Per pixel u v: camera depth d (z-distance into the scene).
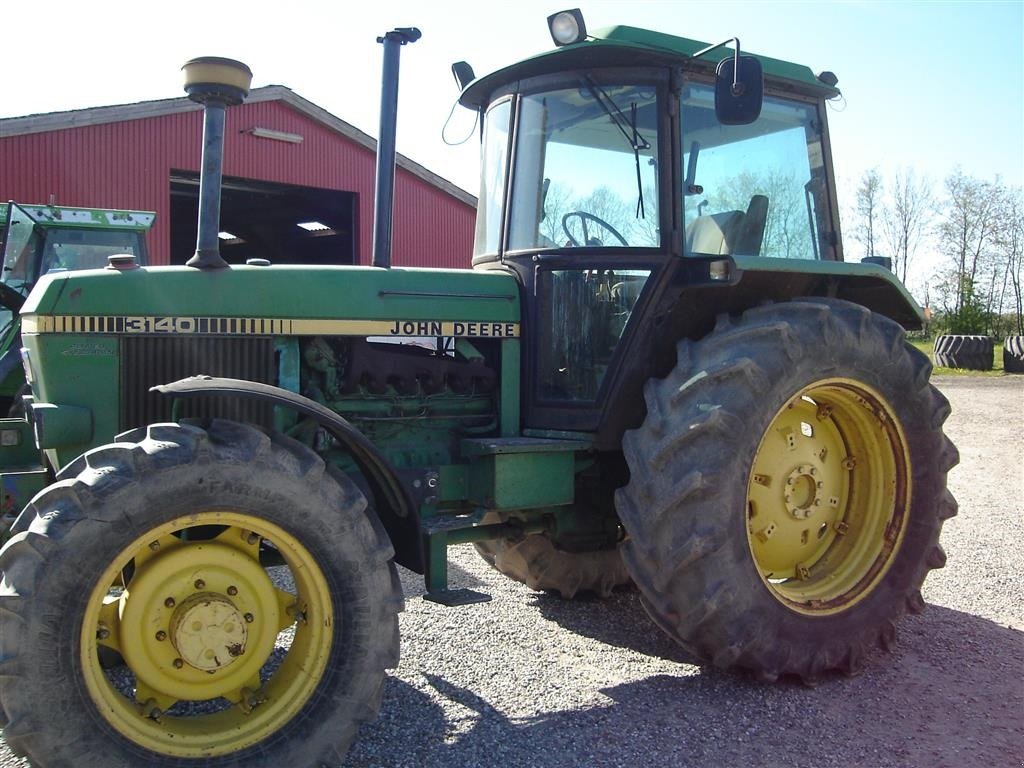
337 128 18.22
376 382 3.96
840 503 4.21
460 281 4.01
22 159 14.72
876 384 4.00
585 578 4.87
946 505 4.25
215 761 2.81
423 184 19.72
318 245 21.19
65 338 3.45
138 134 15.87
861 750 3.18
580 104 4.03
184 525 2.83
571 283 4.04
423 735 3.29
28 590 2.60
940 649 4.20
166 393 2.88
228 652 2.93
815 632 3.77
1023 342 21.44
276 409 3.67
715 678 3.84
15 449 4.10
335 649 3.00
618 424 4.03
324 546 2.98
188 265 3.65
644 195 3.94
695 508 3.50
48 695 2.61
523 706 3.54
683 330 4.09
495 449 3.80
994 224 41.88
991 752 3.17
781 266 3.83
